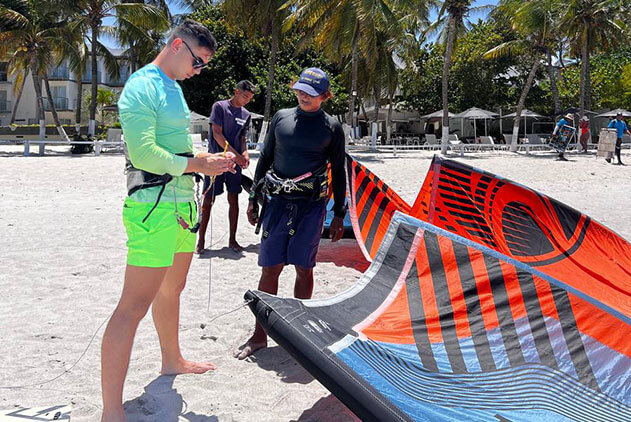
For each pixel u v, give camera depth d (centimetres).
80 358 404
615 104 4500
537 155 2753
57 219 908
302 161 415
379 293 352
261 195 445
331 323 307
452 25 2978
